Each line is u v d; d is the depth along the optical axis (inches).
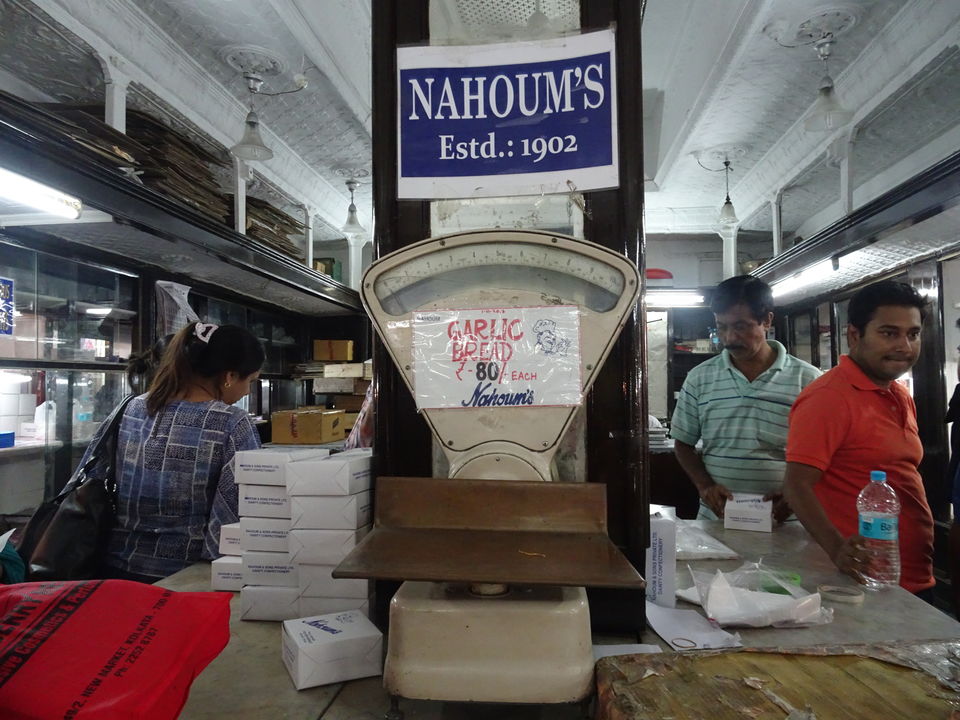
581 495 30.4
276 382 222.2
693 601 39.7
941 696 24.2
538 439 32.6
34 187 76.5
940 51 105.4
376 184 38.9
